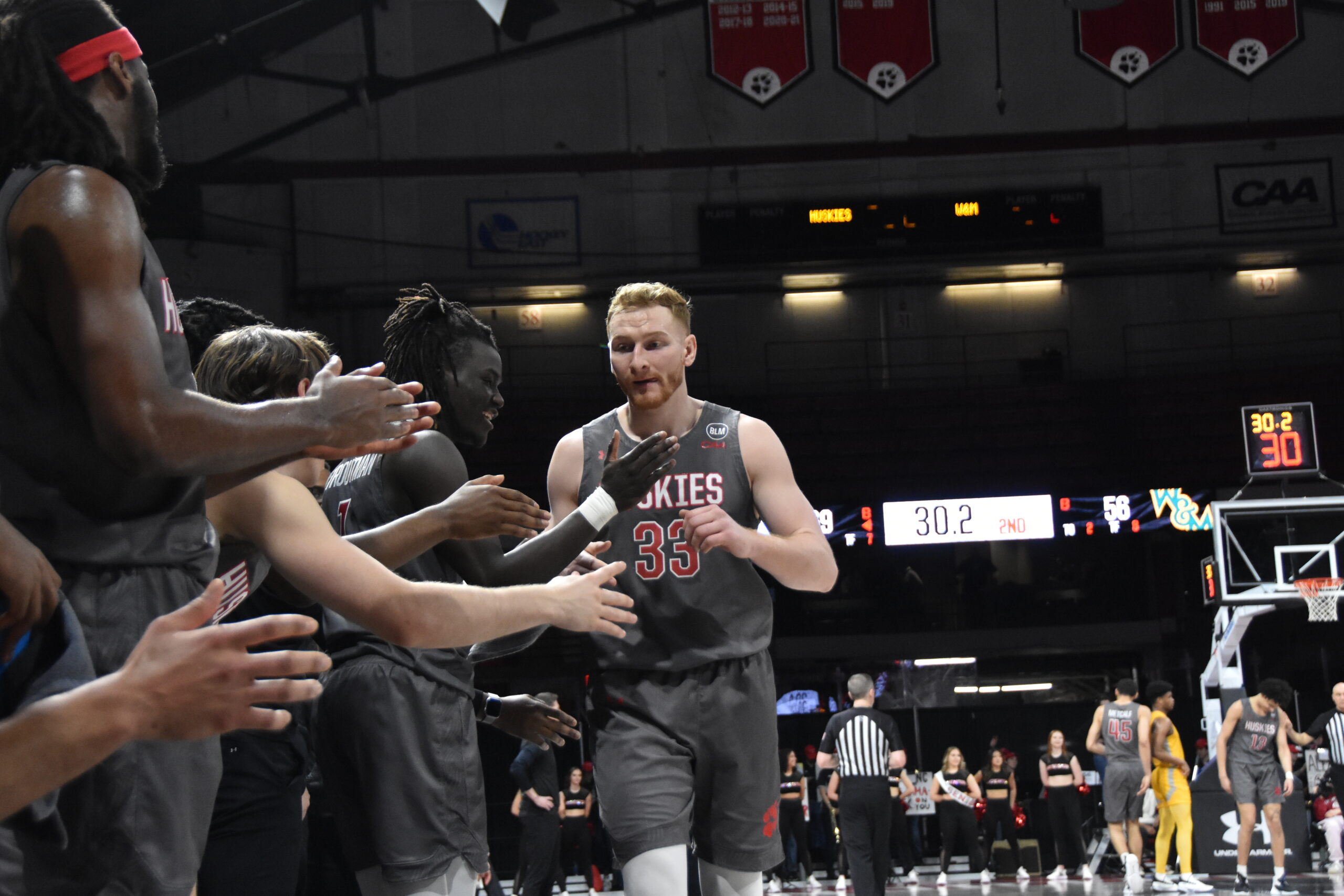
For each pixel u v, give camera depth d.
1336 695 10.41
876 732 7.77
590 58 19.91
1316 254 19.39
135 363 1.24
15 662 1.10
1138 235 19.59
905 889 11.47
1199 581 17.39
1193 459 18.48
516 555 2.21
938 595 17.84
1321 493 17.77
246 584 1.82
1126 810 9.85
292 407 1.32
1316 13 19.64
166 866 1.39
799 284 20.00
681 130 19.83
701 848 2.84
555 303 19.88
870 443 19.14
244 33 18.06
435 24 19.70
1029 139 19.69
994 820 12.80
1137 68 19.62
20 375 1.31
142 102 1.45
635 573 2.76
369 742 2.29
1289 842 10.70
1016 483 18.59
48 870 1.33
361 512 2.44
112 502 1.36
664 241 19.73
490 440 18.94
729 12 19.84
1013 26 19.91
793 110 19.81
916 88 19.88
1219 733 10.87
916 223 19.70
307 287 19.14
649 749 2.70
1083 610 17.45
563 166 19.69
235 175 19.02
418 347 2.63
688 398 2.92
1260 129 19.50
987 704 16.89
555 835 8.96
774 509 2.84
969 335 19.98
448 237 19.53
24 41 1.34
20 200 1.30
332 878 2.82
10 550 1.09
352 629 2.35
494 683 16.14
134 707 0.91
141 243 1.34
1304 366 18.94
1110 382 19.27
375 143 19.48
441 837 2.30
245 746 2.36
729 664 2.77
